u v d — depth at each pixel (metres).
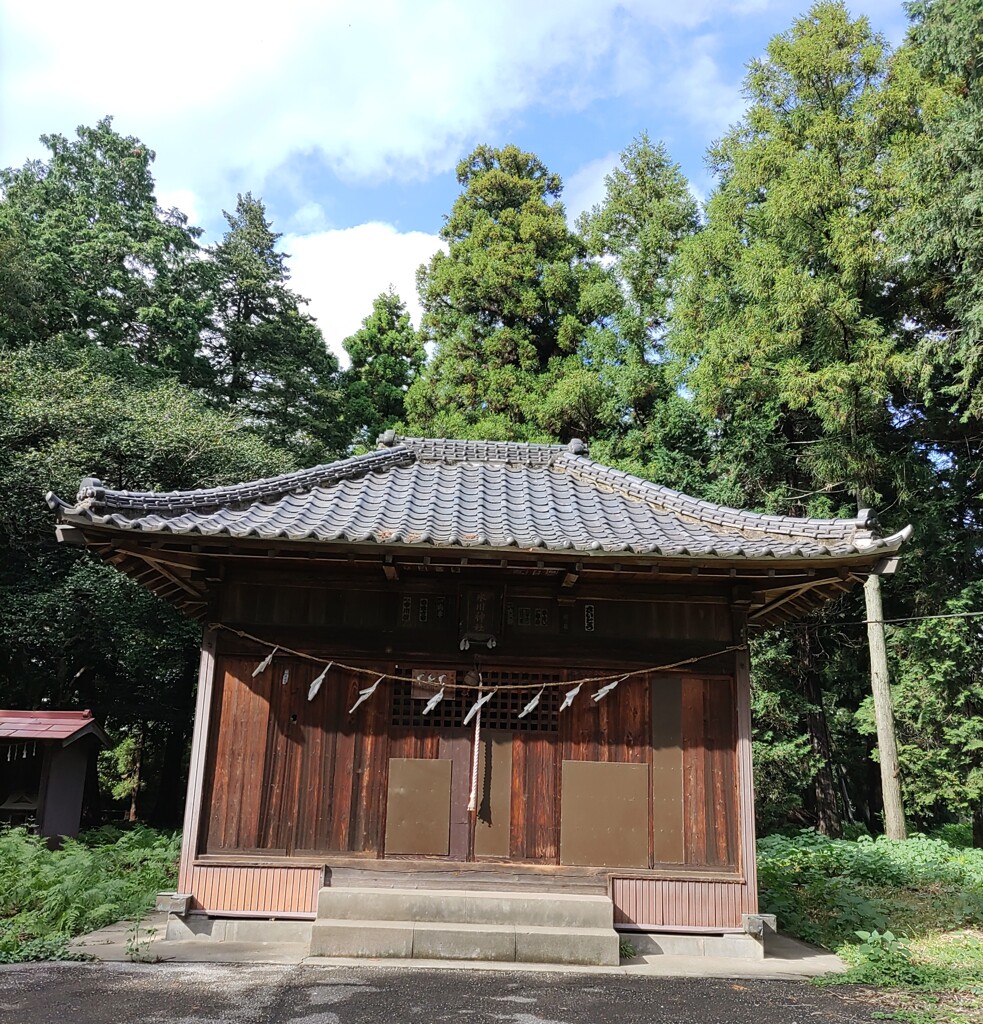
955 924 9.36
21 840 10.12
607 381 22.98
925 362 15.30
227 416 21.44
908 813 18.47
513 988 6.27
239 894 7.65
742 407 18.44
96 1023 5.27
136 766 28.53
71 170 28.47
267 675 8.09
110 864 10.80
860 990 6.54
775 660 18.75
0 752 12.34
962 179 13.86
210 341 30.66
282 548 7.29
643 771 8.02
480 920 7.32
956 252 15.17
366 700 8.09
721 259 19.09
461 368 26.16
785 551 7.30
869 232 15.75
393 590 8.25
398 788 7.92
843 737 20.53
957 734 16.73
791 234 16.88
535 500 9.33
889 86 16.92
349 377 35.94
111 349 25.48
